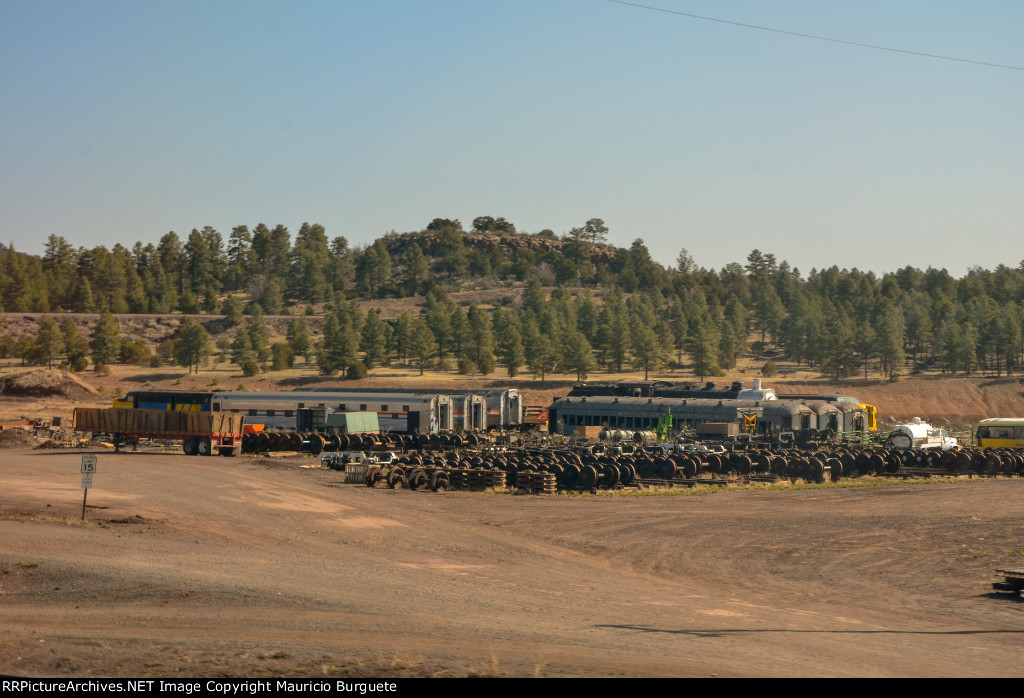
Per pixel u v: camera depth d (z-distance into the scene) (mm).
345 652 15570
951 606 22688
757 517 38625
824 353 181750
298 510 38406
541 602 21594
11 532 28641
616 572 27266
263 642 16281
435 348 187250
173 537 30359
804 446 72500
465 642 16547
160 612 18844
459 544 31422
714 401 82625
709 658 15914
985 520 37750
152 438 66250
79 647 15711
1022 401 153750
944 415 151500
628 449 65438
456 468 49625
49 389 149000
